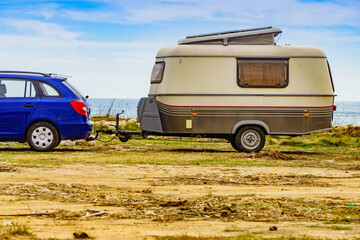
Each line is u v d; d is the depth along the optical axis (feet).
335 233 18.34
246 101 49.78
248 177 33.58
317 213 22.62
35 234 18.20
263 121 50.01
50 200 24.94
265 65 49.93
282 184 31.04
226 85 49.78
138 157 44.73
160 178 32.81
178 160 43.21
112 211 22.70
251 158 45.88
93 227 19.58
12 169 34.63
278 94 49.93
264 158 45.96
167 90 49.70
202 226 19.94
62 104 46.73
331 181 32.76
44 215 21.71
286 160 45.65
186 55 49.73
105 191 27.58
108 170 35.91
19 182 29.63
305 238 17.30
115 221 20.79
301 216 22.03
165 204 24.22
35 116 46.29
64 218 21.20
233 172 36.14
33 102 46.37
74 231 18.83
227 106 49.78
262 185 30.58
